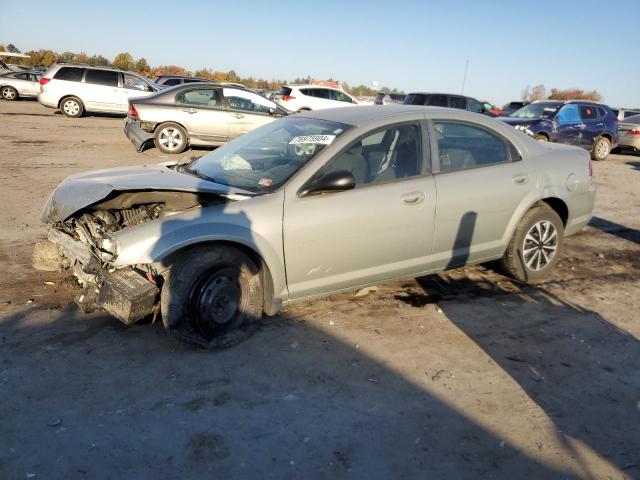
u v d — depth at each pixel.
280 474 2.56
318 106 22.52
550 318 4.45
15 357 3.41
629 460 2.80
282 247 3.73
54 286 4.48
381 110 4.47
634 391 3.45
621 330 4.30
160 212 3.84
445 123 4.54
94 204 3.78
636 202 9.68
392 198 4.10
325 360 3.60
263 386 3.27
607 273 5.68
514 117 16.08
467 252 4.66
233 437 2.80
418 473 2.62
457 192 4.41
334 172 3.79
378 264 4.21
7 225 6.17
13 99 26.20
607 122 15.72
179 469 2.56
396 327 4.14
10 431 2.74
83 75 18.80
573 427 3.05
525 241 5.00
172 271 3.50
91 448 2.66
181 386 3.22
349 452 2.74
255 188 3.87
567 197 5.14
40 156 10.99
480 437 2.92
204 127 12.39
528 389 3.40
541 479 2.63
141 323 3.92
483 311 4.52
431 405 3.18
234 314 3.72
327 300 4.56
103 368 3.35
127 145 13.30
